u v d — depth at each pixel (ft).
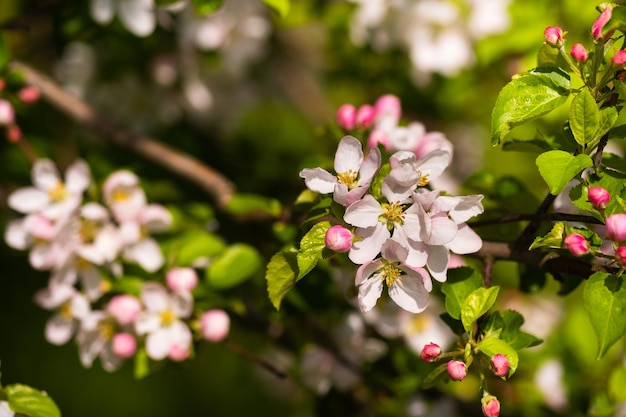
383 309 5.30
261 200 5.27
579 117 4.54
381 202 4.59
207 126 6.17
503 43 5.65
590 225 4.78
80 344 5.21
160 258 5.23
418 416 5.46
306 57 6.79
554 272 4.70
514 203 4.94
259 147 6.35
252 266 5.18
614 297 4.49
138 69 5.79
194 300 5.17
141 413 8.39
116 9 5.48
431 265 4.60
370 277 4.61
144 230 5.25
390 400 5.45
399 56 5.93
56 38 5.85
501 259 4.75
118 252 5.24
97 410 8.23
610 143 5.60
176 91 5.84
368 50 5.95
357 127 4.96
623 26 4.52
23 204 5.28
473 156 6.37
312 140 6.48
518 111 4.57
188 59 5.80
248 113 6.38
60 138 5.87
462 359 4.63
